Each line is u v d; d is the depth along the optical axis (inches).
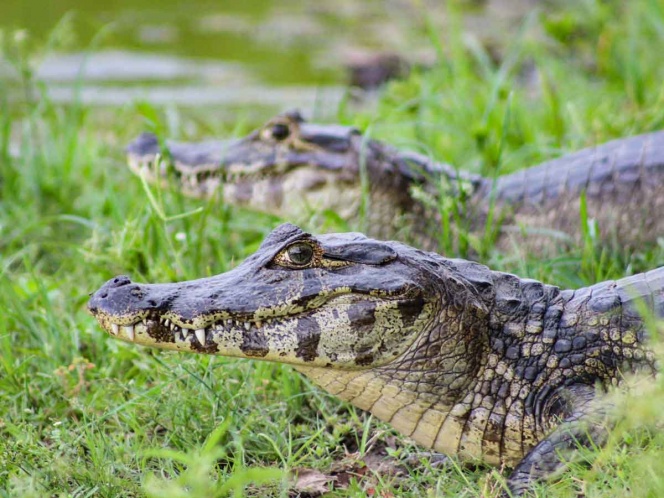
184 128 798.5
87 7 1347.2
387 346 339.3
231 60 1120.2
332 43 1224.2
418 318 339.6
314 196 582.6
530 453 327.0
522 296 359.3
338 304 337.1
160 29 1278.3
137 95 927.7
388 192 569.6
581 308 355.6
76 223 610.5
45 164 661.9
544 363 347.6
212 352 337.4
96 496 330.6
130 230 514.6
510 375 347.3
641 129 658.2
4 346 426.9
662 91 665.0
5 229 596.7
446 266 356.8
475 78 886.4
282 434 374.9
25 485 323.0
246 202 595.5
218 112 878.4
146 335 335.6
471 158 673.6
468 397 347.6
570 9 1013.2
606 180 559.2
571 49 938.7
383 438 386.9
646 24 893.2
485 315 347.9
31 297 473.4
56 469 336.2
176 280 487.5
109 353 440.5
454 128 721.6
